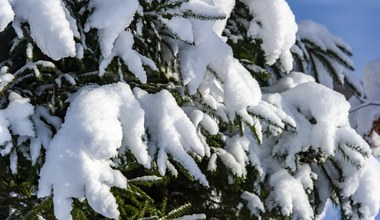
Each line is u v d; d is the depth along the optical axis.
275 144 3.26
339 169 3.29
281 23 3.27
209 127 2.79
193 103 2.88
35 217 2.43
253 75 3.45
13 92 2.45
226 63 2.65
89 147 2.14
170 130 2.46
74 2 2.61
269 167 3.30
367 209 3.29
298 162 3.37
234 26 3.48
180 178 3.42
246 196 3.30
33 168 2.41
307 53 3.91
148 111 2.52
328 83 4.09
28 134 2.28
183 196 3.59
